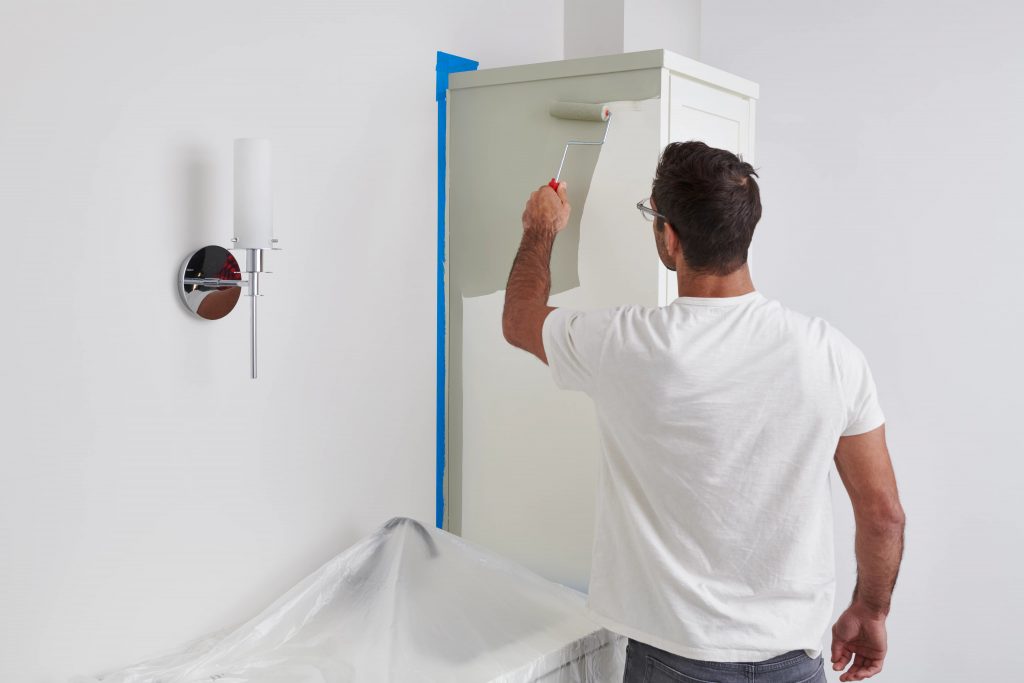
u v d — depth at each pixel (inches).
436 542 70.3
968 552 99.3
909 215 99.8
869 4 100.3
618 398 54.2
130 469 59.7
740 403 50.6
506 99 80.1
